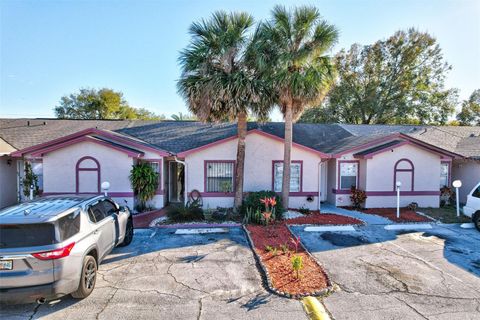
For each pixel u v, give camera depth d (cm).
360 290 567
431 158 1416
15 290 443
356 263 708
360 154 1408
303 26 1104
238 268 673
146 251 788
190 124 1783
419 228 1039
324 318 467
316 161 1367
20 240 459
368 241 887
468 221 1136
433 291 564
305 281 597
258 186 1352
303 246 834
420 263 710
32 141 1455
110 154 1254
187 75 1145
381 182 1395
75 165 1241
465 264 704
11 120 1777
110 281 602
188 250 797
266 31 1114
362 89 3269
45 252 454
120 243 789
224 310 493
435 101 3086
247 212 1111
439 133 1916
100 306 505
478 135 1827
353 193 1396
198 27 1118
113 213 731
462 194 1561
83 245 529
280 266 676
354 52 3216
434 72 3072
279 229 1005
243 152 1218
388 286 584
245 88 1075
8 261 443
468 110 3744
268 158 1354
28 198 1281
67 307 501
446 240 898
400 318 470
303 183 1363
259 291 562
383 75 3192
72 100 4053
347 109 3309
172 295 545
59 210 532
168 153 1330
